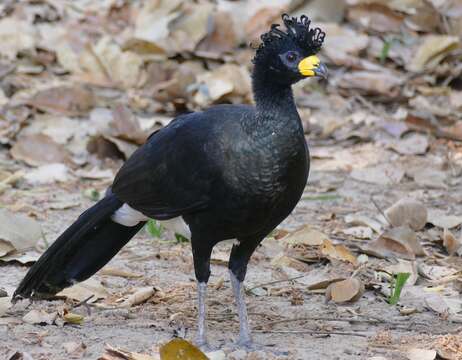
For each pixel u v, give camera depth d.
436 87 17.27
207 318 9.66
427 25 18.56
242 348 8.80
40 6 18.55
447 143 15.53
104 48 17.16
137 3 18.61
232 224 8.82
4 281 10.46
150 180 9.09
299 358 8.47
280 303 10.16
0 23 17.78
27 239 11.16
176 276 10.80
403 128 15.62
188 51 17.39
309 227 11.75
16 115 15.48
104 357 8.00
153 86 16.88
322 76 8.75
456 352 8.61
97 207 9.50
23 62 17.27
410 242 11.53
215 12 17.88
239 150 8.62
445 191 13.87
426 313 9.89
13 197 13.23
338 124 15.79
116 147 14.74
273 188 8.64
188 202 8.88
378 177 14.23
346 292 10.09
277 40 8.84
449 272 11.04
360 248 11.56
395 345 8.83
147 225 12.10
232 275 9.20
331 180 14.15
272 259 11.29
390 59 17.91
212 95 16.19
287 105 8.73
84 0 18.91
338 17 18.47
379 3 18.47
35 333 8.98
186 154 8.84
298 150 8.69
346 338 9.10
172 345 8.02
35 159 14.45
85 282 10.18
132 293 10.20
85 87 16.62
